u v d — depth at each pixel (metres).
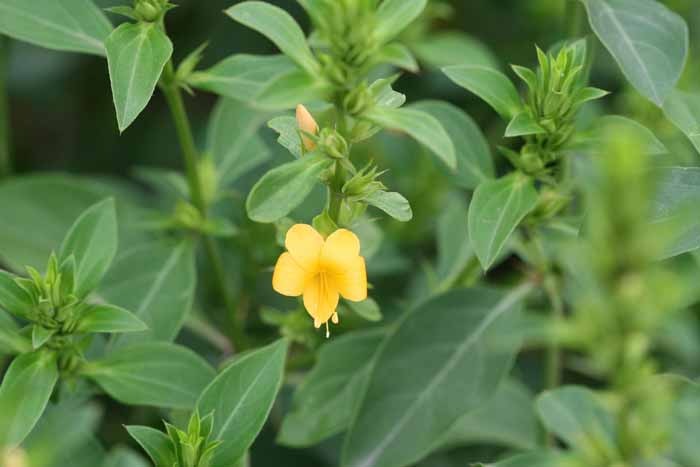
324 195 0.89
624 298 0.68
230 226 0.89
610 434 0.82
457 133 0.86
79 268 0.80
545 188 0.84
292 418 0.88
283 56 0.85
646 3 0.83
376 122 0.78
